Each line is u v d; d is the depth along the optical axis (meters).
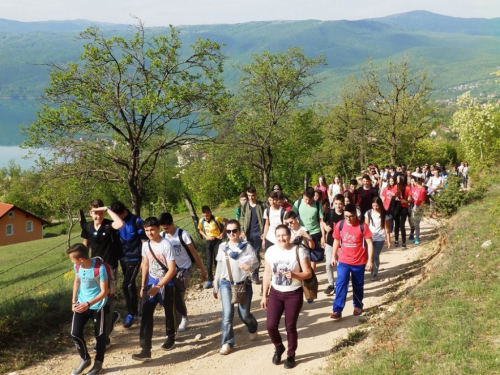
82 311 6.30
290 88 26.20
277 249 6.36
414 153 41.97
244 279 7.09
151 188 33.84
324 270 11.59
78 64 15.25
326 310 8.54
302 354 6.66
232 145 20.59
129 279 8.08
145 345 6.77
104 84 15.30
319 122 39.12
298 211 9.88
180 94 15.15
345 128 42.97
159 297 6.98
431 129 38.91
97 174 16.31
